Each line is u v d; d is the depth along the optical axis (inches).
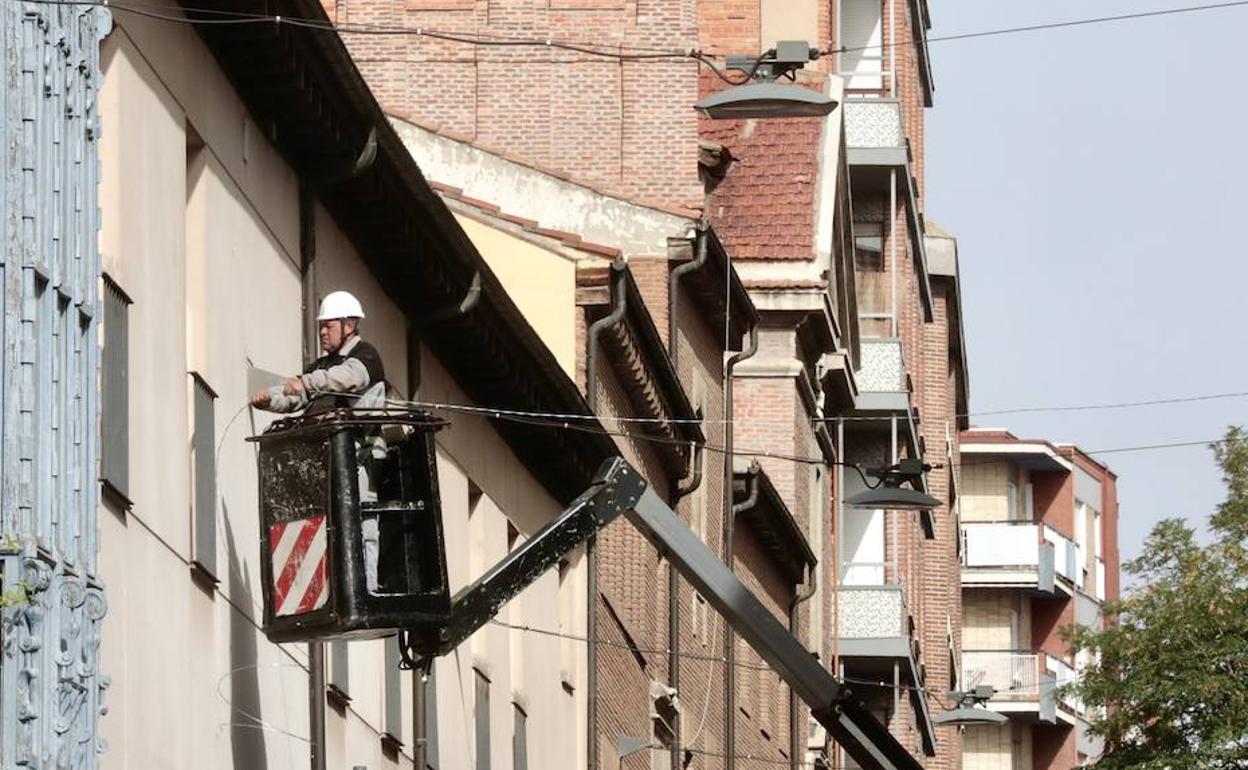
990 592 4003.4
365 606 831.1
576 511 959.6
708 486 1892.2
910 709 2706.7
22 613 677.9
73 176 727.1
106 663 756.0
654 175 1861.5
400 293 1130.7
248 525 924.0
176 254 852.0
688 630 1833.2
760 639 1004.6
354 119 976.3
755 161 2162.9
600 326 1521.9
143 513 799.1
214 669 872.3
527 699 1371.8
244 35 895.1
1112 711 1752.0
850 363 2361.0
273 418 960.9
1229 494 1736.0
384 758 1092.5
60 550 704.4
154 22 830.5
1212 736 1654.8
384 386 864.9
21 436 688.4
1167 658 1684.3
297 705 964.0
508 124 1862.7
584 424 1381.6
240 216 922.7
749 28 2235.5
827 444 2373.3
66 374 714.8
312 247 1004.6
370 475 846.5
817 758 2356.1
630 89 1867.6
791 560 2166.6
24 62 701.9
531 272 1529.3
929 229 3444.9
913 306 3006.9
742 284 1978.3
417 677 1123.9
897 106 2709.2
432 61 1866.4
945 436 3403.1
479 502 1277.1
